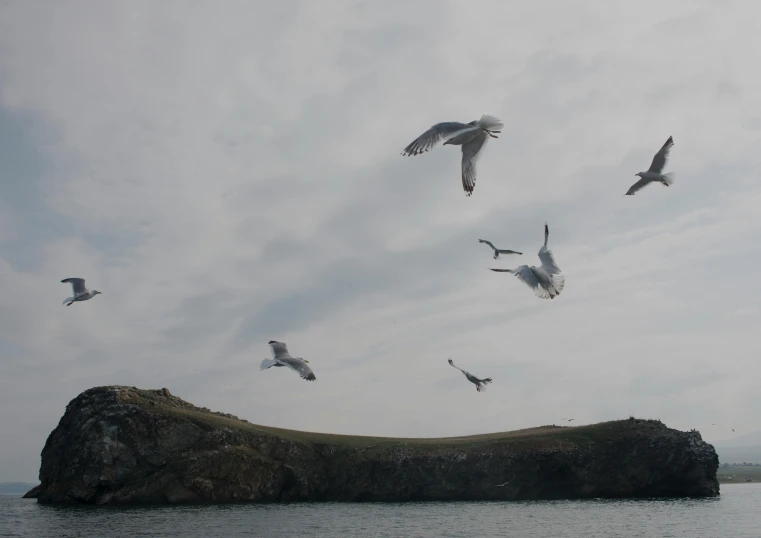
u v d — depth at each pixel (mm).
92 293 41656
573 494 102688
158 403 117625
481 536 56906
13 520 77125
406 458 106938
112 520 75625
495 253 21969
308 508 91250
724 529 60125
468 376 33250
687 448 103250
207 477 105562
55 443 115812
